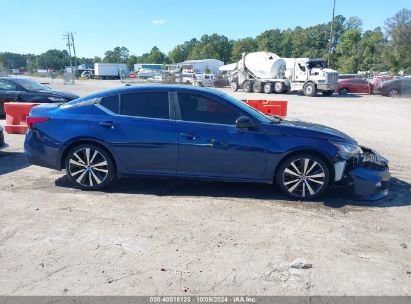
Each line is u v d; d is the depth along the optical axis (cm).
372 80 3541
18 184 597
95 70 8525
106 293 318
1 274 343
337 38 11212
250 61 3503
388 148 950
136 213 487
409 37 5709
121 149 550
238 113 544
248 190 582
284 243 412
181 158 543
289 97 2928
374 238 430
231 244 407
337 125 1343
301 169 538
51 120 565
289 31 12500
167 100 553
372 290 329
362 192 541
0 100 1208
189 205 517
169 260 372
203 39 13950
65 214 480
